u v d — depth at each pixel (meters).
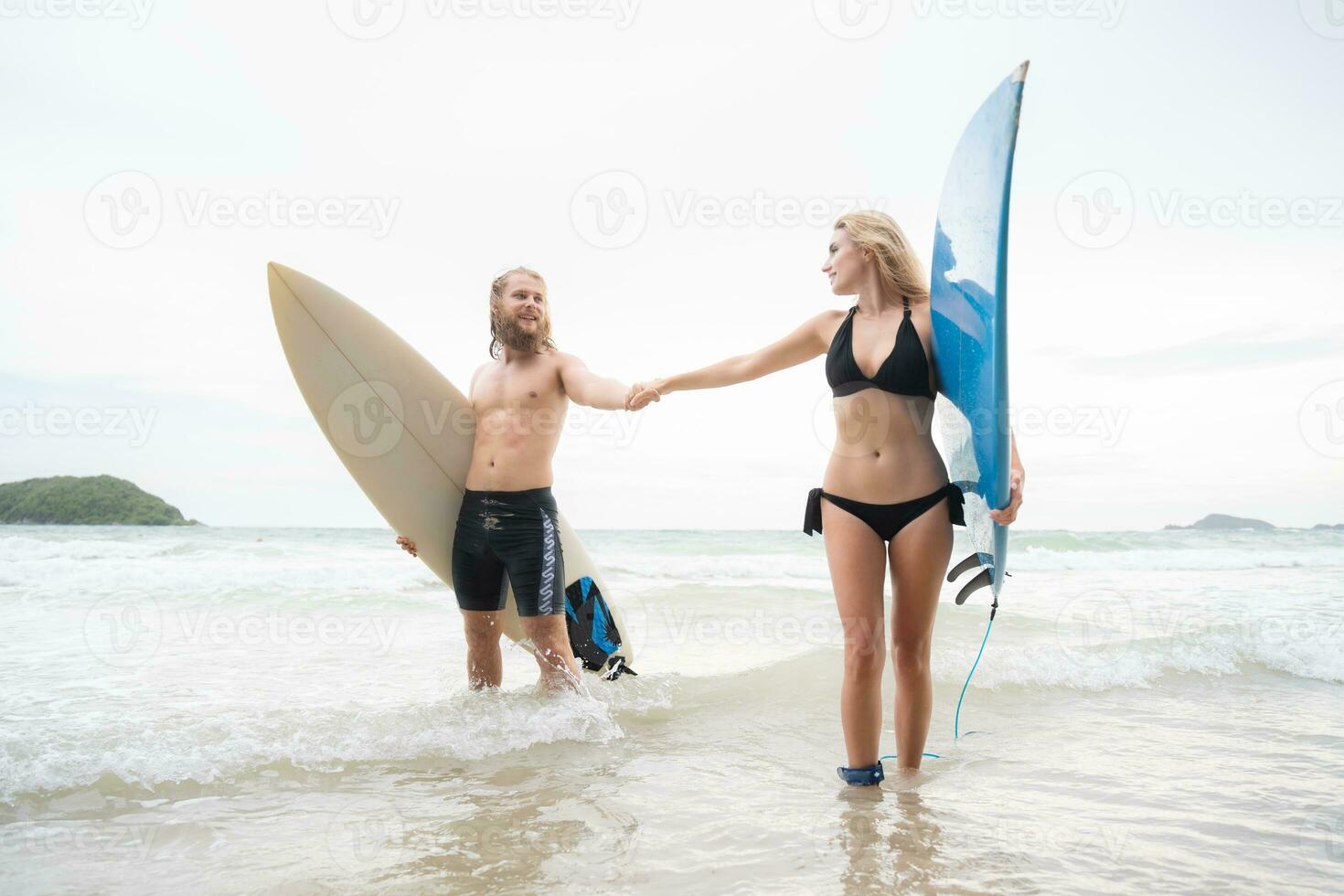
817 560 11.88
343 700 3.40
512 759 2.66
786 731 3.06
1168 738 2.93
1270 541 16.78
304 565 10.00
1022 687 3.78
